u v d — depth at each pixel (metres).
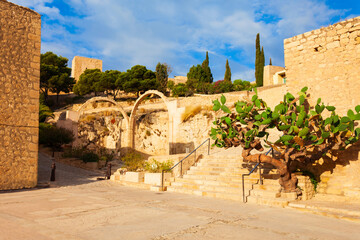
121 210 7.57
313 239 5.15
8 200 9.03
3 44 11.82
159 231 5.56
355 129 8.73
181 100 26.38
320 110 8.45
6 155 11.54
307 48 10.98
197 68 52.84
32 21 12.93
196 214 7.16
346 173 9.34
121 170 16.30
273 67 43.00
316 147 9.14
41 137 25.55
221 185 10.93
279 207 8.23
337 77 10.06
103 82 47.34
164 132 27.78
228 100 25.44
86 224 6.03
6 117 11.66
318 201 8.81
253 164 11.89
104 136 31.89
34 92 12.69
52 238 4.99
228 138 9.60
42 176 15.62
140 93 48.09
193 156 13.97
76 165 21.86
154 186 12.05
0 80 11.62
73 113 29.16
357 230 5.83
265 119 8.52
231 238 5.16
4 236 5.01
